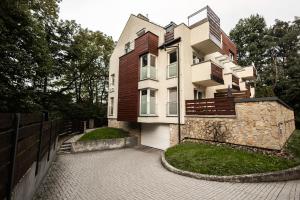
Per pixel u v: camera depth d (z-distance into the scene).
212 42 11.84
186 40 12.01
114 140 12.89
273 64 27.23
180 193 5.20
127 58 14.55
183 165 7.41
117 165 8.37
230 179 6.11
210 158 7.51
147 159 9.63
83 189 5.46
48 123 6.49
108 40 24.81
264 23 28.92
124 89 14.38
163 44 12.60
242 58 29.72
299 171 6.44
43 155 5.89
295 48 26.45
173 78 11.94
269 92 14.59
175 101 11.80
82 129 16.36
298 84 20.67
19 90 9.16
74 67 20.34
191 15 12.91
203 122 10.06
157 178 6.54
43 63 10.91
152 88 12.38
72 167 7.92
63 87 21.98
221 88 14.53
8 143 2.74
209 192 5.25
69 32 17.70
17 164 3.18
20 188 3.43
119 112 14.56
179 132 11.05
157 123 13.05
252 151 7.92
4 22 8.47
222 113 9.26
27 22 9.36
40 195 4.89
